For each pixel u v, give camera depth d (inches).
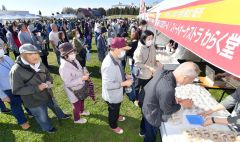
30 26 447.5
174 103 90.5
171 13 177.9
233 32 62.0
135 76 171.6
